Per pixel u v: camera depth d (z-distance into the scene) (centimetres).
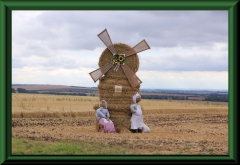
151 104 4056
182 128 2319
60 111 2869
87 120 2627
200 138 1906
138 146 1623
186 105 4100
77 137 1805
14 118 2511
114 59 2014
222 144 1748
